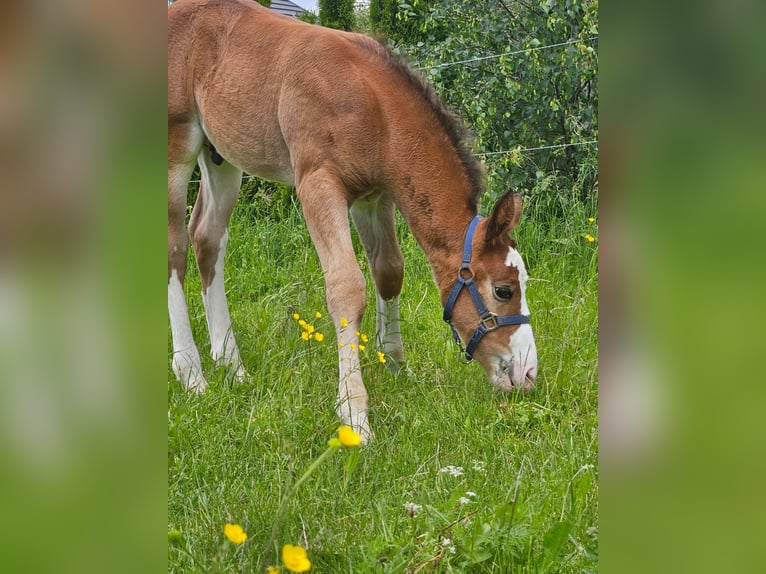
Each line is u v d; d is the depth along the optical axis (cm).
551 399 351
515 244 349
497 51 623
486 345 347
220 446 279
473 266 345
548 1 567
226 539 186
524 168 617
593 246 527
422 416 323
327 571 191
